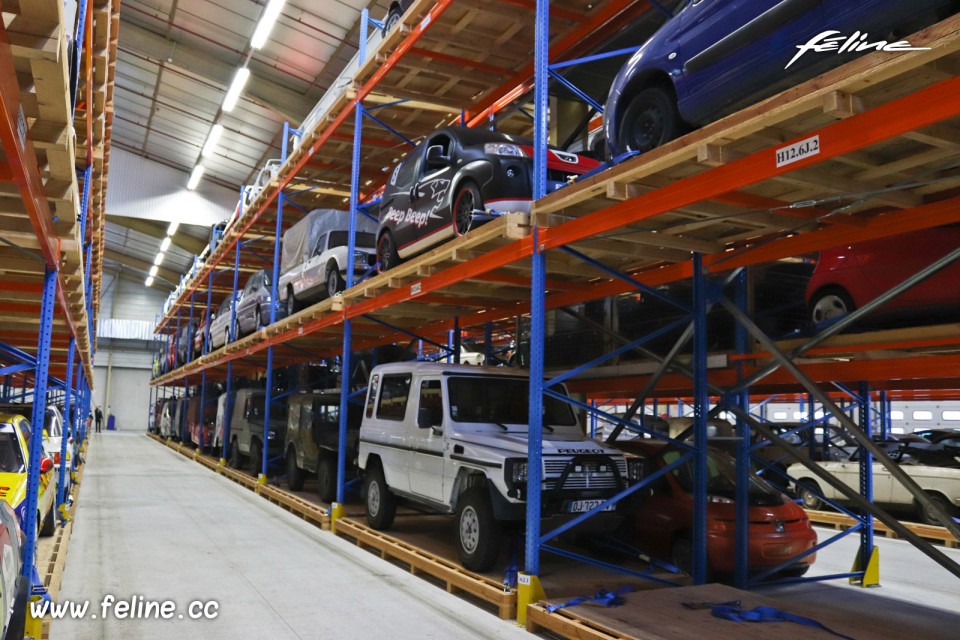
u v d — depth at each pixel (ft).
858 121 11.84
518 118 39.86
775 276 30.45
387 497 29.45
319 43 68.08
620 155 18.49
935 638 17.99
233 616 19.43
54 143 12.92
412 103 36.99
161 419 108.06
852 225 18.22
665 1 26.16
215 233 77.87
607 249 21.31
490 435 24.16
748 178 13.80
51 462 26.23
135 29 74.59
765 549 22.56
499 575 21.97
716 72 16.26
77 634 17.75
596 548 27.55
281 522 35.27
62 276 22.30
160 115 94.68
